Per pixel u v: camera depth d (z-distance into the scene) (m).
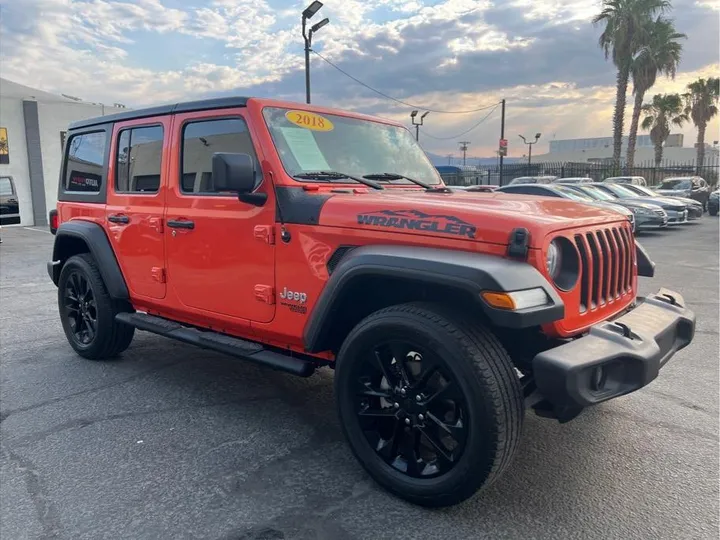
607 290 3.09
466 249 2.63
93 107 23.28
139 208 4.22
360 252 2.87
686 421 3.78
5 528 2.62
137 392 4.32
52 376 4.67
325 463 3.22
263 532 2.59
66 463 3.22
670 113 44.50
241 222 3.47
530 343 2.89
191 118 3.80
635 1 30.62
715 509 2.76
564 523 2.65
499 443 2.49
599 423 3.75
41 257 12.59
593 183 19.00
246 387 4.44
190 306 3.92
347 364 2.93
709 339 5.70
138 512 2.74
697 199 26.62
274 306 3.36
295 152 3.45
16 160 21.50
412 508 2.78
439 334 2.56
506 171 36.97
